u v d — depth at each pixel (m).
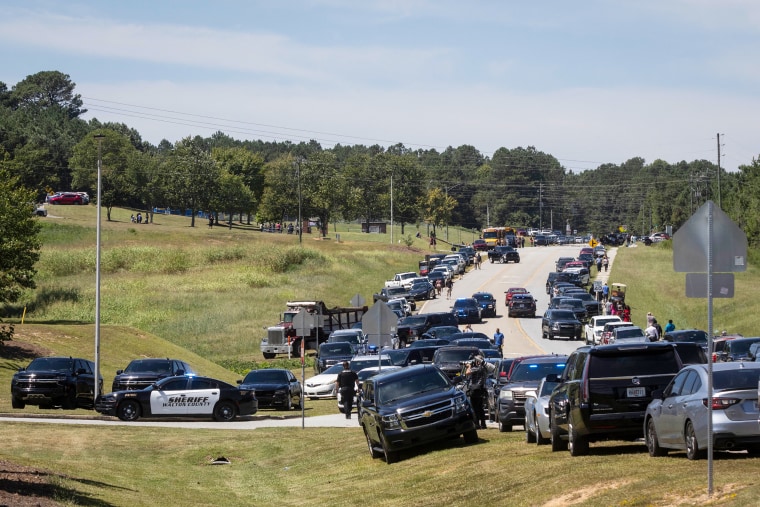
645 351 35.88
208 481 46.31
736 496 24.75
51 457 48.66
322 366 99.75
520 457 39.12
